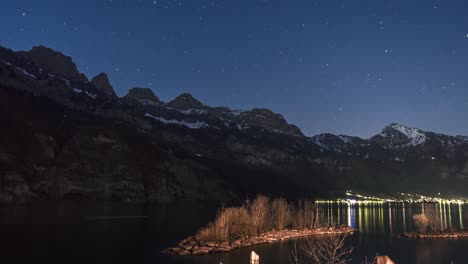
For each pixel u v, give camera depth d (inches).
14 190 4350.4
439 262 2113.7
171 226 3292.3
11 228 2573.8
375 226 4365.2
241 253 2041.1
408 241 2942.9
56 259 1711.4
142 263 1718.8
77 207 4443.9
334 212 7352.4
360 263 1978.3
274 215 3240.7
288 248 2293.3
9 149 4849.9
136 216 4023.1
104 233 2603.3
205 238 2294.5
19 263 1614.2
